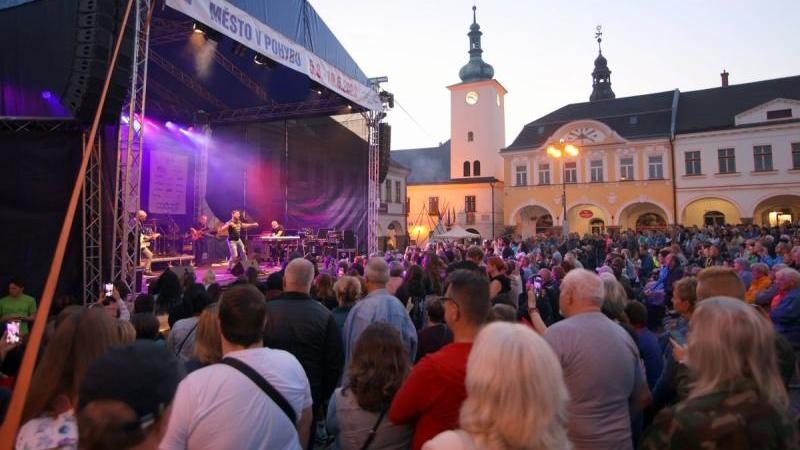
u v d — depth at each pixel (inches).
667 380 114.6
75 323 78.9
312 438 142.4
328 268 484.1
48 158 288.4
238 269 280.7
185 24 431.5
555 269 319.6
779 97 1243.8
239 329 87.4
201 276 474.3
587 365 100.6
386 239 1255.5
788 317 211.6
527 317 199.3
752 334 69.6
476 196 1637.6
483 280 99.6
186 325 152.3
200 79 577.3
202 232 563.8
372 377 95.7
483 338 62.9
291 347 138.6
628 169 1322.6
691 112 1342.3
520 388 56.4
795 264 325.4
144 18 302.7
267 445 79.2
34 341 39.3
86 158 58.2
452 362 87.3
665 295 358.0
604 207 1342.3
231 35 359.6
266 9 418.3
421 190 1708.9
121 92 270.1
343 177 665.6
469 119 1712.6
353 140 664.4
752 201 1178.0
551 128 1492.4
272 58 404.8
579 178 1378.0
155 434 49.3
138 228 296.8
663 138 1274.6
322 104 612.4
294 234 672.4
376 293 162.7
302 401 88.7
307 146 693.3
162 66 543.2
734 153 1201.4
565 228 885.2
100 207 288.0
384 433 94.9
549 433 56.7
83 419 46.8
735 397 67.6
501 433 56.1
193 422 75.7
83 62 255.3
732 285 122.1
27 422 73.0
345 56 553.6
